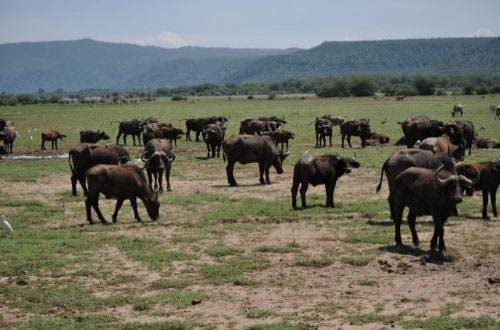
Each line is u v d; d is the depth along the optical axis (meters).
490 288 15.09
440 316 13.21
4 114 113.06
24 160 44.84
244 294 15.07
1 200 27.86
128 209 25.95
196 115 101.12
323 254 18.42
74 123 85.00
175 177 35.19
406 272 16.55
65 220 23.92
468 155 42.72
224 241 20.20
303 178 24.75
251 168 38.50
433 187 17.91
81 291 15.35
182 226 22.52
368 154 43.66
